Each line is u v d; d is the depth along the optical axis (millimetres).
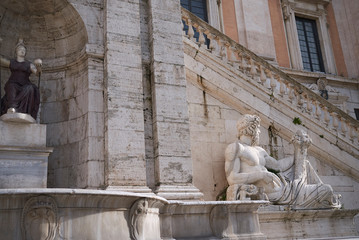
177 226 6844
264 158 9133
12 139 7109
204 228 7074
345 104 17812
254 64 11086
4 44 8609
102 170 7637
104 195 5422
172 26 9109
